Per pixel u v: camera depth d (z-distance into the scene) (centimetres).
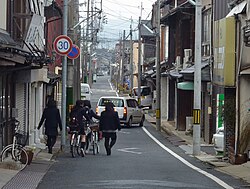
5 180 1630
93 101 7819
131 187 1541
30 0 2595
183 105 4419
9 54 1598
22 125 2589
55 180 1681
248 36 1798
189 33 4503
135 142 3466
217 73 2434
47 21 3509
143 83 8631
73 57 2930
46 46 3284
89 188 1521
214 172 1956
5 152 1984
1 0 2031
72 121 2478
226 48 2242
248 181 1711
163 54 6106
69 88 3788
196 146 2631
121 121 4634
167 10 5272
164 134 4144
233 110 2344
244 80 2152
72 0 4125
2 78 2033
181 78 3872
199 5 2705
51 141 2508
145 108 7119
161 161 2342
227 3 2678
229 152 2281
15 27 2267
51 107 2508
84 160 2311
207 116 3469
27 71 2358
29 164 2036
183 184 1623
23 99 2609
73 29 3994
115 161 2289
